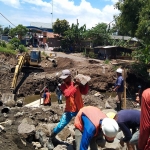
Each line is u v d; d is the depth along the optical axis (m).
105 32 52.06
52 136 6.39
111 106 12.21
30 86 25.48
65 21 63.69
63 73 6.38
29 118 8.25
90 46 54.38
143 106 3.33
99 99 17.86
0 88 25.05
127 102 16.41
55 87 26.05
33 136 6.73
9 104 13.44
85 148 4.55
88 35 52.81
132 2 25.00
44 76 26.88
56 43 62.38
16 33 62.81
